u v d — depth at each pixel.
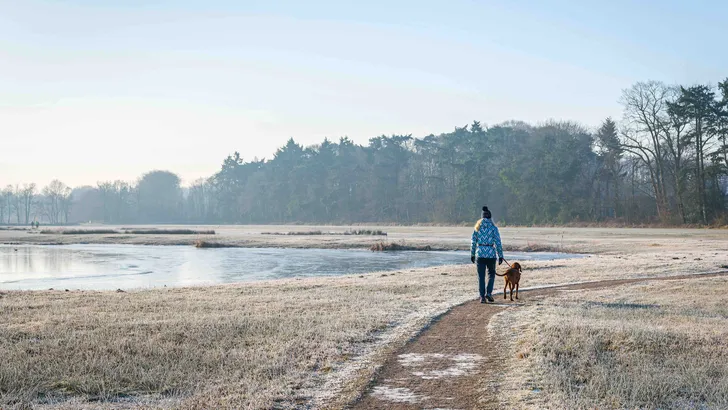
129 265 35.69
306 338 10.52
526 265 26.08
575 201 89.25
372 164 135.12
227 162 183.50
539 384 7.83
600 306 14.19
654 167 81.75
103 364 8.67
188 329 11.12
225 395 7.48
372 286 18.52
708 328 11.12
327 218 140.25
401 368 8.70
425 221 119.31
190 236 70.31
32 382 7.89
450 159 120.56
